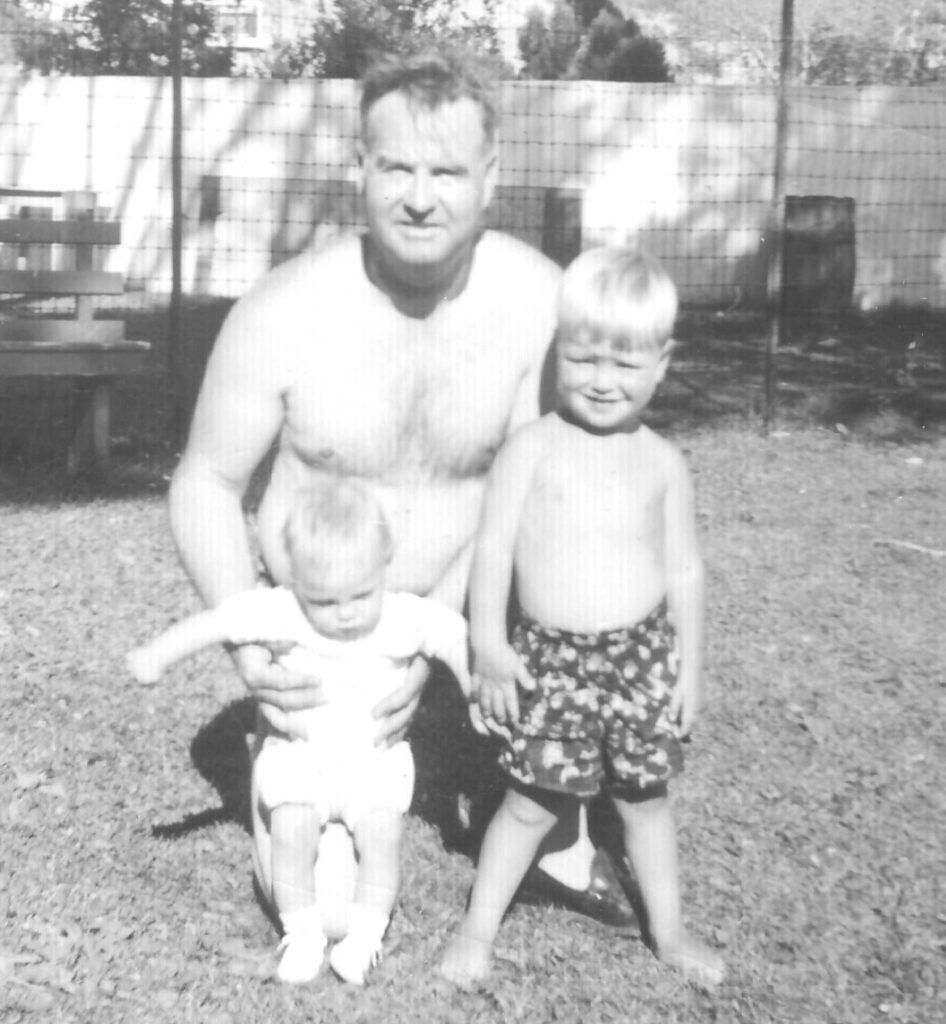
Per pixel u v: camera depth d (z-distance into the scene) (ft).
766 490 16.93
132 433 19.10
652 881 7.07
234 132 32.32
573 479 6.82
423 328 7.14
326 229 34.88
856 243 34.30
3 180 36.45
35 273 16.46
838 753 9.36
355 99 34.32
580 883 7.38
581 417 6.85
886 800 8.74
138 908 7.29
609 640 6.82
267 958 6.97
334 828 7.18
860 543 14.60
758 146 32.19
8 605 11.85
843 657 11.16
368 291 7.11
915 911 7.52
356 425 7.15
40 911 7.18
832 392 23.45
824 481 17.51
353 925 6.97
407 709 7.22
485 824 8.29
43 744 9.10
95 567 13.01
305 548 6.81
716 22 53.21
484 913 6.99
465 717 9.67
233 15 45.19
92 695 9.94
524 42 46.70
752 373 25.21
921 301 34.55
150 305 32.48
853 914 7.50
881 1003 6.79
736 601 12.46
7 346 15.94
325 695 7.02
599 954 7.14
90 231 16.65
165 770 8.86
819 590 12.88
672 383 24.12
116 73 45.50
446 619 7.15
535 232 33.01
